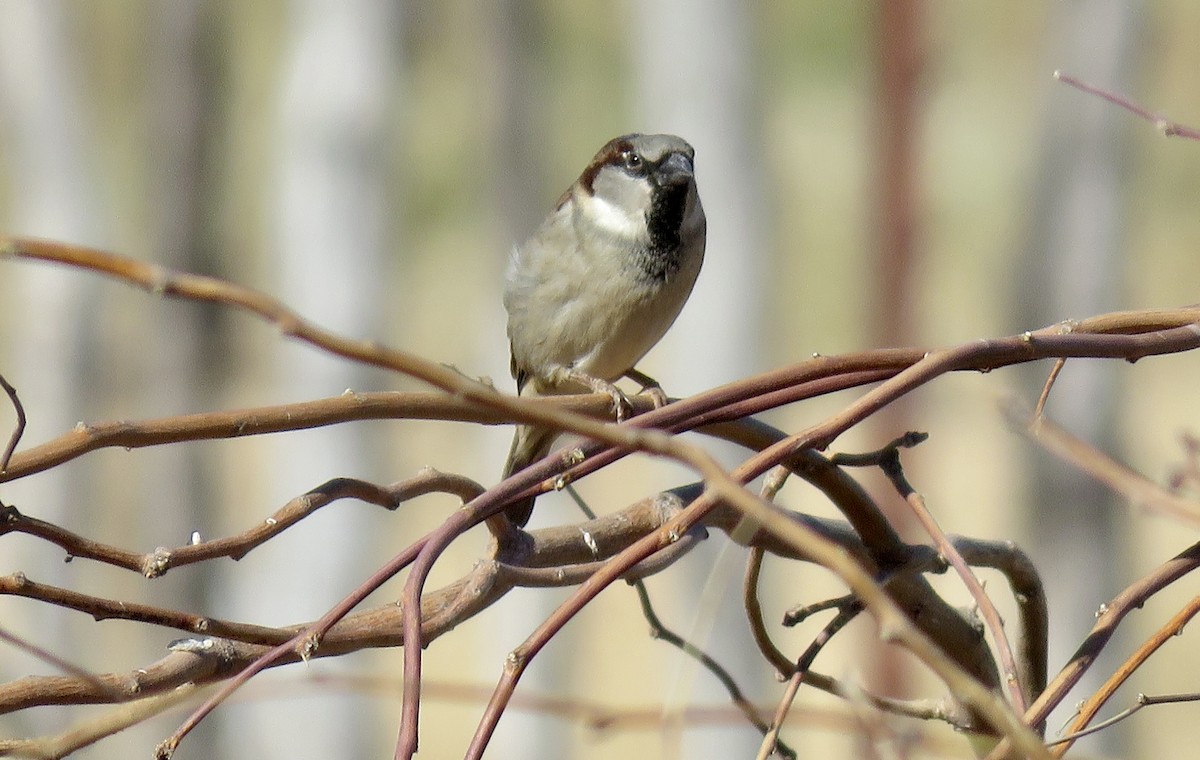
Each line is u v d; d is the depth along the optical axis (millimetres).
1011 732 2992
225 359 16203
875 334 7434
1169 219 27547
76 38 13172
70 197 13070
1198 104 26797
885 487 7102
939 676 3691
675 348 12609
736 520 4449
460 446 23641
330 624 3461
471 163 26594
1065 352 3883
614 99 25422
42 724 9297
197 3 15047
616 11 25531
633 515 4426
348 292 12523
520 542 4316
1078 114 11805
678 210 7254
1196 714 17047
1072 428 11469
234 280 19891
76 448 3418
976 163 27359
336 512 12711
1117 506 11633
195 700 4148
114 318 14922
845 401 21156
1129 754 11758
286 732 12711
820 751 12312
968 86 28391
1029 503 11852
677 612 12180
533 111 14344
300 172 12625
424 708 17547
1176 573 3926
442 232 27906
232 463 21703
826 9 30203
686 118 12258
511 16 14156
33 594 3502
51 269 13023
